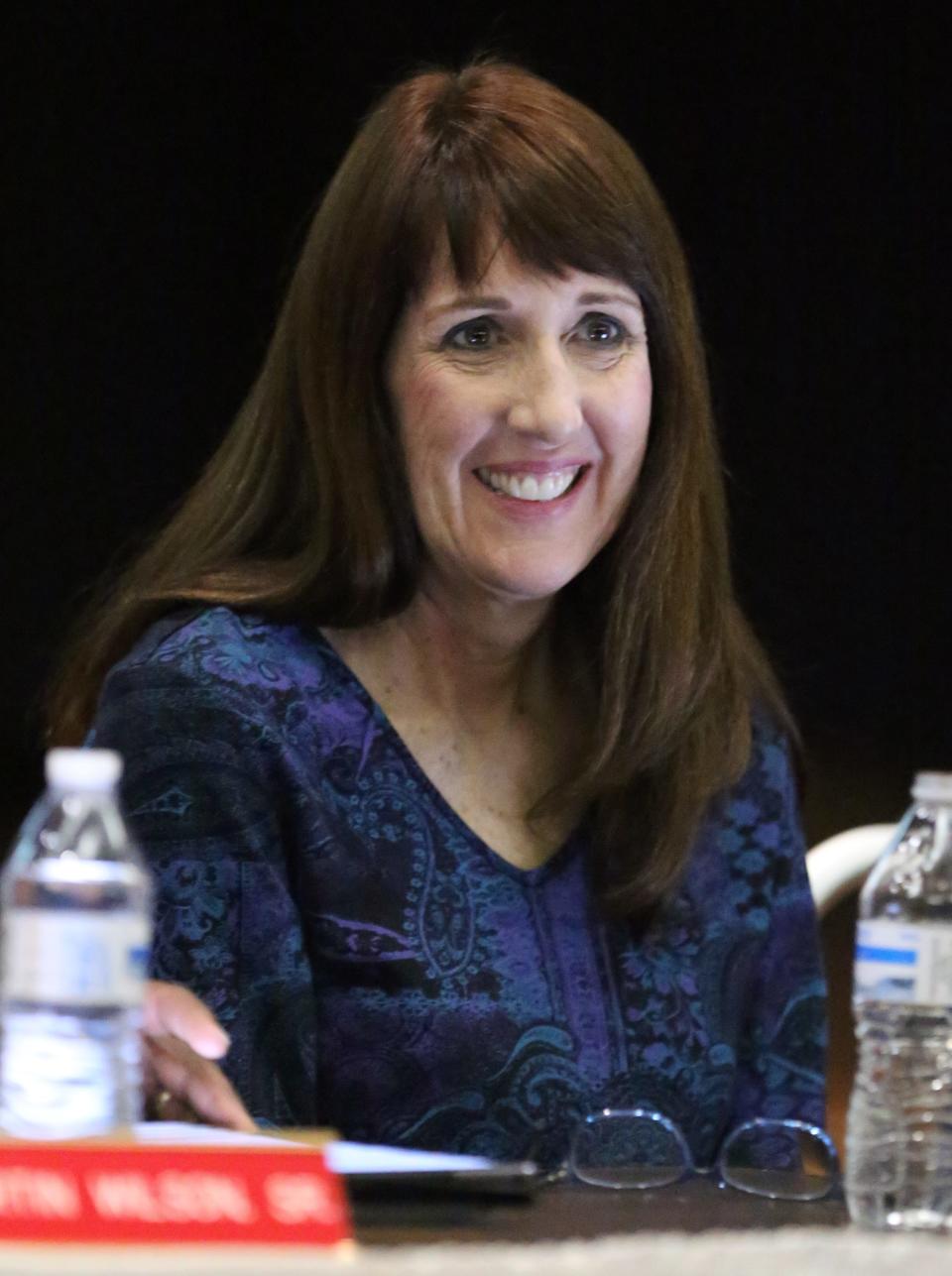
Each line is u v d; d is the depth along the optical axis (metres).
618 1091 7.32
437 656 7.64
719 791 7.97
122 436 18.84
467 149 7.30
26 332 18.52
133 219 18.73
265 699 7.28
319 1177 3.81
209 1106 5.97
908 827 6.58
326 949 7.17
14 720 18.44
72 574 18.72
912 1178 5.89
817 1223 5.42
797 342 19.34
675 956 7.66
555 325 7.35
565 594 7.86
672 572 7.74
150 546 8.45
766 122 19.03
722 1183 5.99
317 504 7.68
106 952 4.42
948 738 19.80
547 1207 5.28
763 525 19.53
